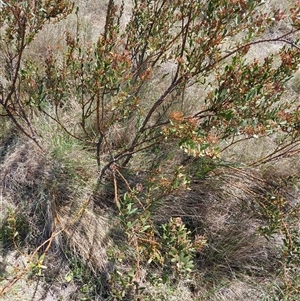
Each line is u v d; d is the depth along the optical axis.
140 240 2.00
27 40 2.17
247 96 2.01
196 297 2.33
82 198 2.54
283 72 2.20
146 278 2.29
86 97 2.95
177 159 2.74
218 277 2.45
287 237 2.33
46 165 2.61
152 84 3.22
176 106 3.08
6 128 2.75
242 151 2.98
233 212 2.71
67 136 2.80
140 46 3.01
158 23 2.54
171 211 2.59
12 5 1.98
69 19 3.96
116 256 2.06
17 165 2.59
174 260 1.77
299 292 2.21
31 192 2.53
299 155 3.03
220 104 2.09
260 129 2.14
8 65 2.58
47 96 2.92
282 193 2.84
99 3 4.57
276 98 2.26
